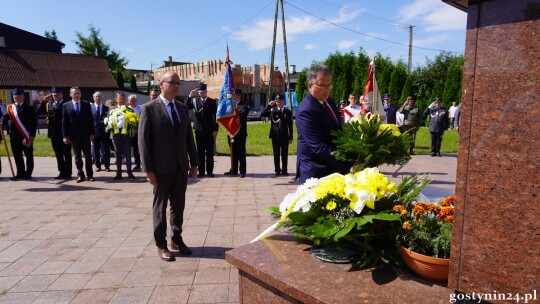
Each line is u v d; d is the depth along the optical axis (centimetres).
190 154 396
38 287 324
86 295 310
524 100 122
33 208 569
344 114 747
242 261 204
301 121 266
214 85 3600
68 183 754
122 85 3388
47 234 454
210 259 379
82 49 4528
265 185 737
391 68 2556
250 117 3259
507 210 129
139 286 324
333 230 187
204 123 809
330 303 159
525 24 121
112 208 568
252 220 507
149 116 356
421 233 178
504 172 128
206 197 638
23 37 3572
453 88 2409
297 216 206
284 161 837
